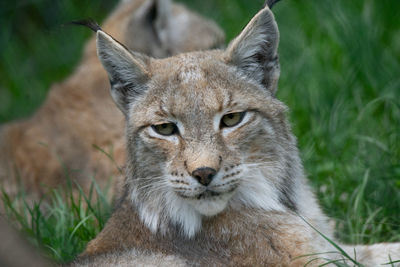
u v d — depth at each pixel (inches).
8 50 706.2
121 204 362.9
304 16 602.5
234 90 333.7
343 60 546.6
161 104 333.1
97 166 497.0
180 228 342.0
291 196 352.2
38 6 721.6
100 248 349.7
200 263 328.2
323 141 482.3
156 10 569.3
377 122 492.4
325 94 518.0
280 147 344.8
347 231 415.5
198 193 322.3
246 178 335.6
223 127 330.3
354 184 442.6
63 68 689.6
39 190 507.5
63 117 534.0
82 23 367.6
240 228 339.6
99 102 530.3
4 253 203.5
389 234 408.5
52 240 404.8
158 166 338.0
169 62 351.9
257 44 347.3
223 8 680.4
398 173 433.4
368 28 556.1
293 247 335.3
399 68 530.6
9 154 528.4
